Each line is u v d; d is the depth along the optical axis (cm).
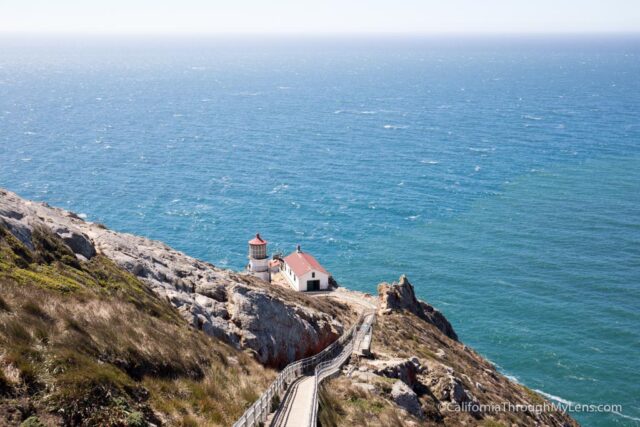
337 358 4359
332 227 13550
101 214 14050
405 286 7512
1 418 1736
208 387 2600
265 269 8138
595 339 8931
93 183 16500
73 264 3042
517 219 13912
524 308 9850
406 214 14362
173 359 2625
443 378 4575
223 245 12481
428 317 7406
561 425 5572
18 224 2962
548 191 15975
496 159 19500
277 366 3838
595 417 7206
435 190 16225
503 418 4550
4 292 2298
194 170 18262
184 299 3609
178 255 4616
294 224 13738
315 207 14900
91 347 2280
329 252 12188
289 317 4175
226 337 3559
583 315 9606
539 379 8006
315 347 4331
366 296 7681
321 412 3095
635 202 14875
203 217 14088
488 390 5269
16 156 19225
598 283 10669
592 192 15762
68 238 3294
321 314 5328
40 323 2214
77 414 1902
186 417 2245
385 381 4088
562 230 13162
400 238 12888
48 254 2950
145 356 2484
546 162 18962
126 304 2906
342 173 18050
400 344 5550
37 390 1900
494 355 8569
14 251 2725
